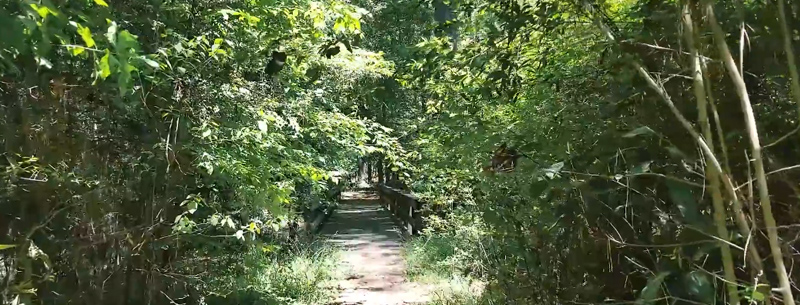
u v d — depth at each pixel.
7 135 2.86
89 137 3.40
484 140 3.66
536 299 3.28
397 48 7.29
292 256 8.03
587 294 2.76
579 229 2.75
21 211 3.00
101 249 3.67
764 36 2.08
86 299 3.50
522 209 3.46
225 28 4.16
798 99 1.79
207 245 4.50
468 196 4.83
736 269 2.14
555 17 2.98
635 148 2.36
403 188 15.66
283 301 5.99
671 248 2.27
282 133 4.83
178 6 3.77
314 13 4.30
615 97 2.56
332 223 16.22
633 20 2.75
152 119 3.66
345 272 8.35
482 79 3.60
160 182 3.88
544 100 3.28
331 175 5.19
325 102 5.87
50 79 2.94
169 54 3.38
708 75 2.11
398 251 10.62
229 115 4.10
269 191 4.12
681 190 1.95
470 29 3.58
